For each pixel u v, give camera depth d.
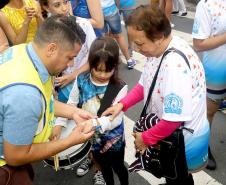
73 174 3.20
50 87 1.79
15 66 1.62
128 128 3.79
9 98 1.55
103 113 2.28
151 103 2.07
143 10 1.80
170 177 2.11
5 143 1.64
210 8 2.53
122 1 4.98
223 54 2.71
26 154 1.69
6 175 1.84
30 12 3.08
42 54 1.64
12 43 3.24
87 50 2.71
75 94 2.43
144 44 1.84
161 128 1.90
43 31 1.62
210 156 3.10
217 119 3.76
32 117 1.59
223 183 2.94
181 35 6.05
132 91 2.34
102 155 2.52
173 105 1.82
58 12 2.72
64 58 1.67
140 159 2.15
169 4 5.94
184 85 1.80
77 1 3.17
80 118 2.21
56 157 2.28
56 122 2.41
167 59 1.83
